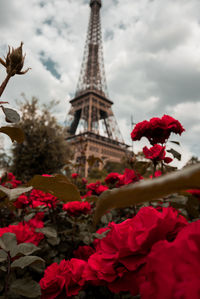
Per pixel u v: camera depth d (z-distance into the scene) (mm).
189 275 208
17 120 666
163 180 181
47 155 10445
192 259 222
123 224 491
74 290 626
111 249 469
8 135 729
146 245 395
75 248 1527
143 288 245
